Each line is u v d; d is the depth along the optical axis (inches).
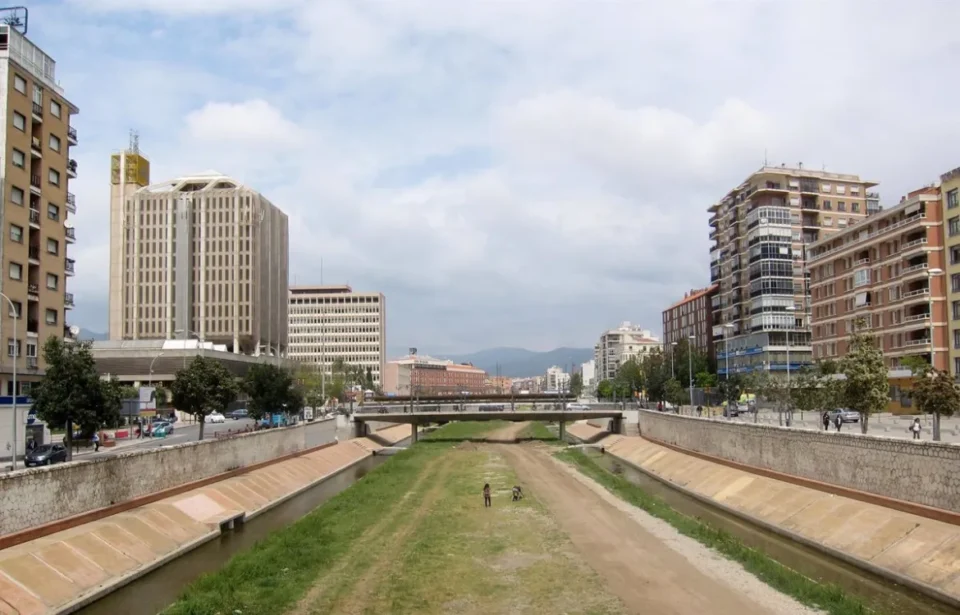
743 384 4173.2
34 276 3127.5
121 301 7854.3
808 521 1940.2
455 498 2544.3
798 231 5792.3
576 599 1357.0
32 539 1520.7
